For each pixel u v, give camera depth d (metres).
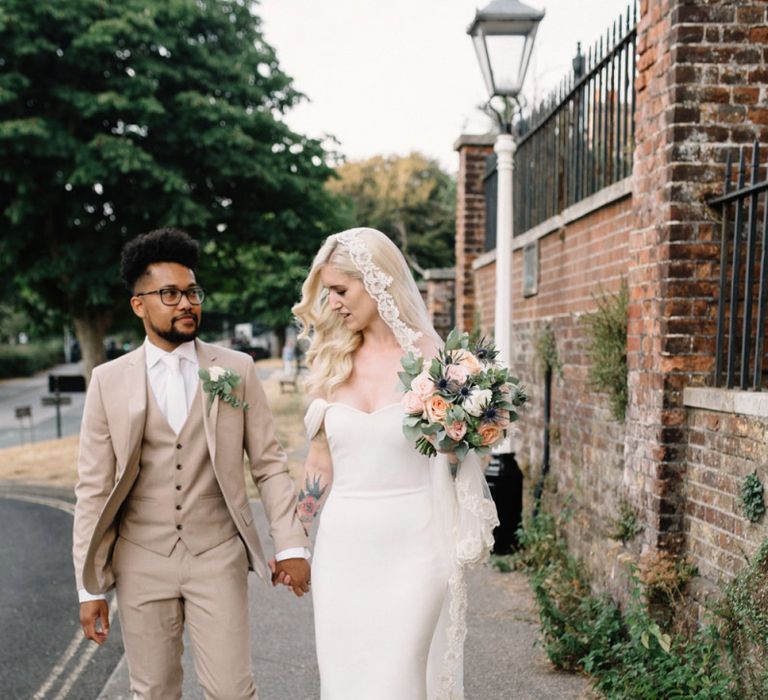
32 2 12.70
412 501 2.75
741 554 3.36
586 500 5.37
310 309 2.98
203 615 2.80
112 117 13.92
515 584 5.52
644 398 4.08
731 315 3.64
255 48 15.61
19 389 38.00
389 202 40.19
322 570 2.78
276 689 3.96
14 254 14.45
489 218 9.73
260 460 3.07
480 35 5.99
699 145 3.82
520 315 7.67
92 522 2.79
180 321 2.87
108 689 4.07
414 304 2.95
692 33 3.79
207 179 15.12
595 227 5.34
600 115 5.57
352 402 2.85
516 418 2.67
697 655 3.37
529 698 3.72
